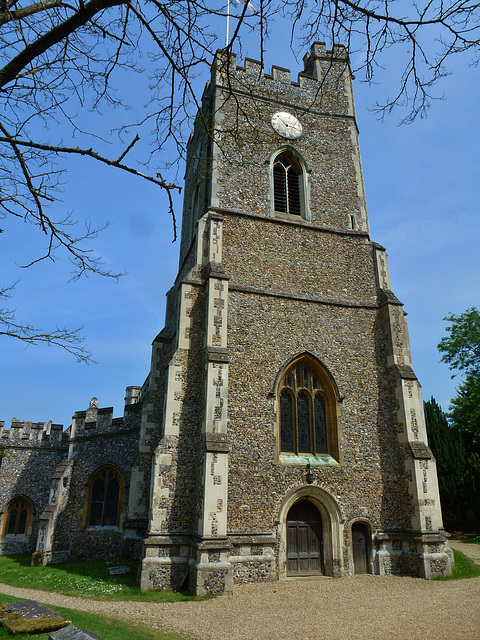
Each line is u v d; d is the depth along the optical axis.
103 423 20.53
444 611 8.57
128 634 7.23
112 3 4.36
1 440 23.59
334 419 13.58
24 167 4.71
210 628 7.86
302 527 12.64
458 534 23.44
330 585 11.15
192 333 13.24
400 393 13.77
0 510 22.56
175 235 5.14
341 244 15.92
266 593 10.41
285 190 16.33
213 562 10.50
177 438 12.09
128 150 4.76
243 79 17.17
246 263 14.49
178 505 11.54
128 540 15.94
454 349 25.56
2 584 13.05
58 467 19.95
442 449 24.72
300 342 14.02
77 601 10.14
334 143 17.61
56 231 5.41
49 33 4.23
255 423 12.65
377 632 7.41
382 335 14.94
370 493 12.98
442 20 4.46
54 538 18.44
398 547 12.72
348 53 5.06
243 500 11.81
